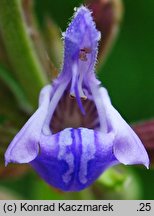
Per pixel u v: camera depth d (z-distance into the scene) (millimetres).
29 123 45
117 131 45
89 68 48
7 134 55
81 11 48
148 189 81
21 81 57
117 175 61
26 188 82
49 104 47
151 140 54
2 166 56
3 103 59
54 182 46
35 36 57
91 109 48
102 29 59
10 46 55
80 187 45
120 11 60
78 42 47
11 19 54
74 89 47
